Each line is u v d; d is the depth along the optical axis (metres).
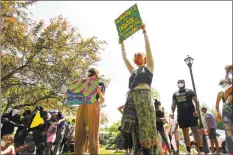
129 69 5.14
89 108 5.06
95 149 4.86
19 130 7.79
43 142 7.57
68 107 18.08
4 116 7.75
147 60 4.57
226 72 5.50
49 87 17.48
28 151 6.87
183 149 11.86
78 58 17.92
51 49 17.08
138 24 4.86
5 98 17.14
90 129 4.95
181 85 6.75
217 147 9.59
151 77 4.53
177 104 6.75
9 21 15.02
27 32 16.91
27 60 16.88
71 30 17.72
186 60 11.22
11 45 16.27
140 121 4.28
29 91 17.36
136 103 4.37
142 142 4.23
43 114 8.39
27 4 16.69
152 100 4.45
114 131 21.95
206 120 9.75
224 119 5.46
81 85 5.28
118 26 5.23
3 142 6.22
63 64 16.98
